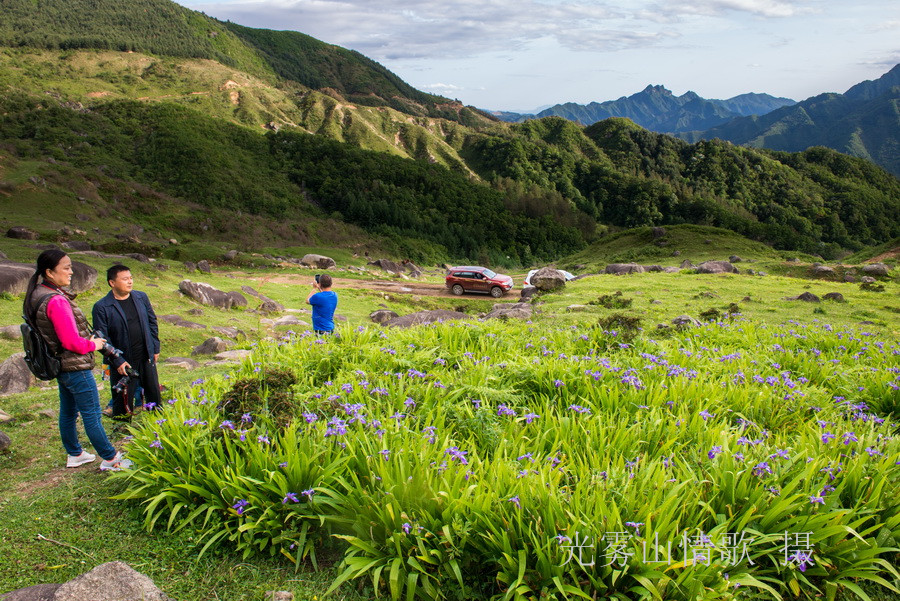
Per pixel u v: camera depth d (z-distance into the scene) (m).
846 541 3.37
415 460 3.80
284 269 40.38
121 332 5.66
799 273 28.36
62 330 4.45
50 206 52.84
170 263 28.88
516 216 111.31
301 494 3.86
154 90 174.50
